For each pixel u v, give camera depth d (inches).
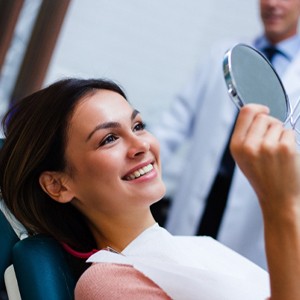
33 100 48.6
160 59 116.6
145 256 44.6
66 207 49.6
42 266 45.3
